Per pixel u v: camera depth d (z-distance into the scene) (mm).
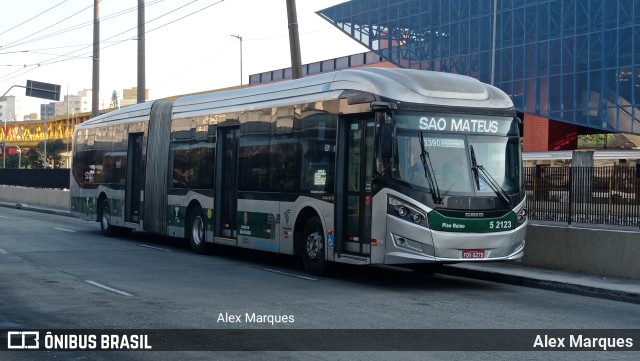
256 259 19250
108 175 25281
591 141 90312
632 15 53125
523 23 59875
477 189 14070
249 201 17875
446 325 10617
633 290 13594
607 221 16578
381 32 70375
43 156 90000
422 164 13836
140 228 22953
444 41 65438
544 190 18109
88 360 8445
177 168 21203
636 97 53156
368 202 14352
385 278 15977
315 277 15773
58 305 11867
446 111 14180
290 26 22438
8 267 16406
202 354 8719
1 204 48906
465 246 13859
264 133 17500
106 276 15297
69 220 34500
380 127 13922
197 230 20188
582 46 56125
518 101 60312
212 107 19797
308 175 15875
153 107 22812
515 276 15609
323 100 15625
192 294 13133
